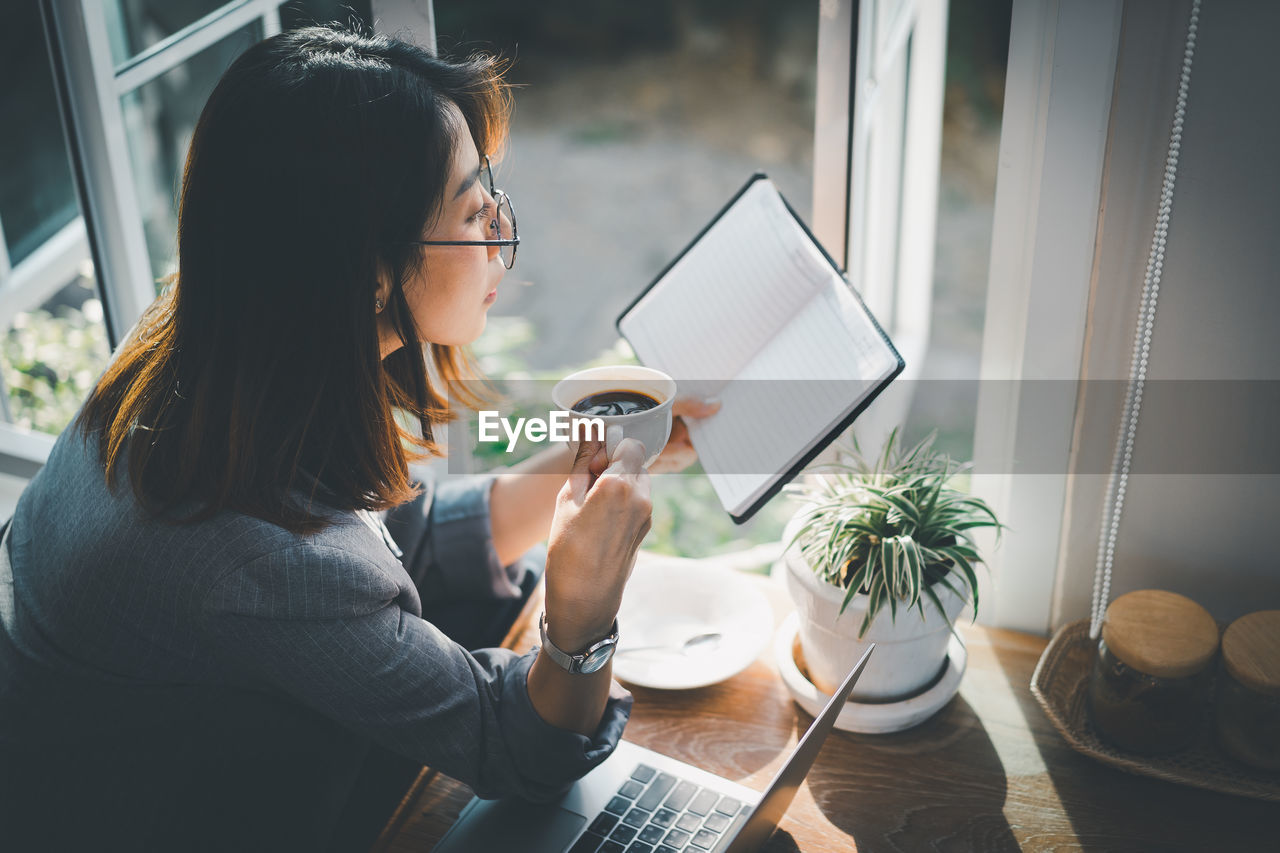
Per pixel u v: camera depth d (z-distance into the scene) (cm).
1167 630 90
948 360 380
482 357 316
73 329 211
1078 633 105
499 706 82
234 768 81
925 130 200
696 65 664
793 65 648
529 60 678
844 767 96
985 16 496
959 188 511
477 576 113
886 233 182
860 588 92
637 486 76
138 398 76
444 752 78
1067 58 92
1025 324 103
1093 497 107
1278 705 85
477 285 81
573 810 88
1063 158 95
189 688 78
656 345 104
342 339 73
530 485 113
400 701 76
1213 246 92
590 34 672
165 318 81
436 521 112
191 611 72
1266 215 89
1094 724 95
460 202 77
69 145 131
